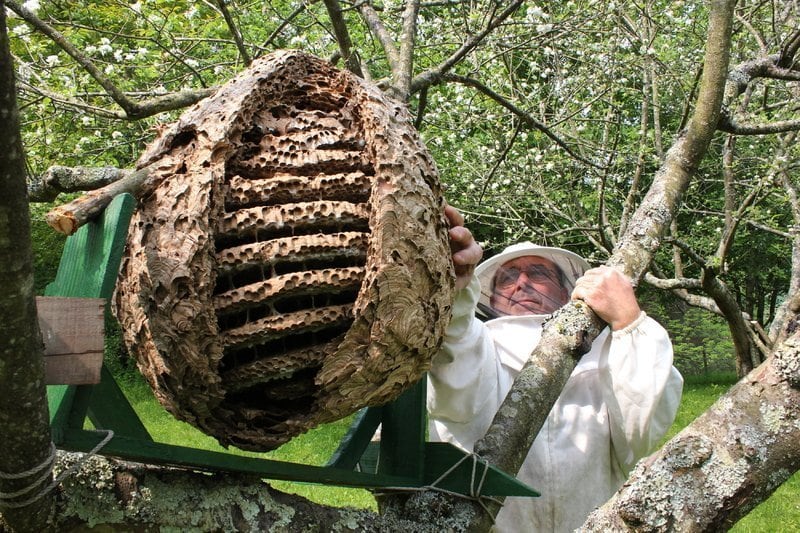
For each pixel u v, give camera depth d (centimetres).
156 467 133
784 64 308
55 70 382
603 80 534
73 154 421
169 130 134
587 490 211
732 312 460
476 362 196
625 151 513
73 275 126
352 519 148
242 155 133
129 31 479
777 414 121
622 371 192
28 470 104
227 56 482
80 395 114
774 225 670
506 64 512
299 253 125
